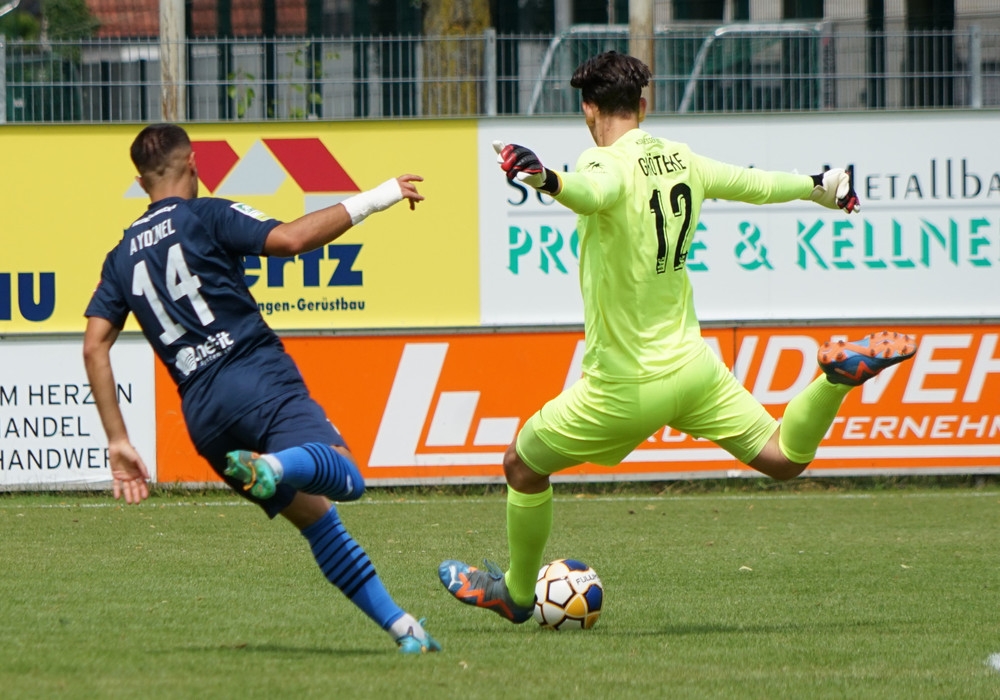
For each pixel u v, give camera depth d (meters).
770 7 47.38
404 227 39.69
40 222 39.47
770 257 39.91
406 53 41.59
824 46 41.62
